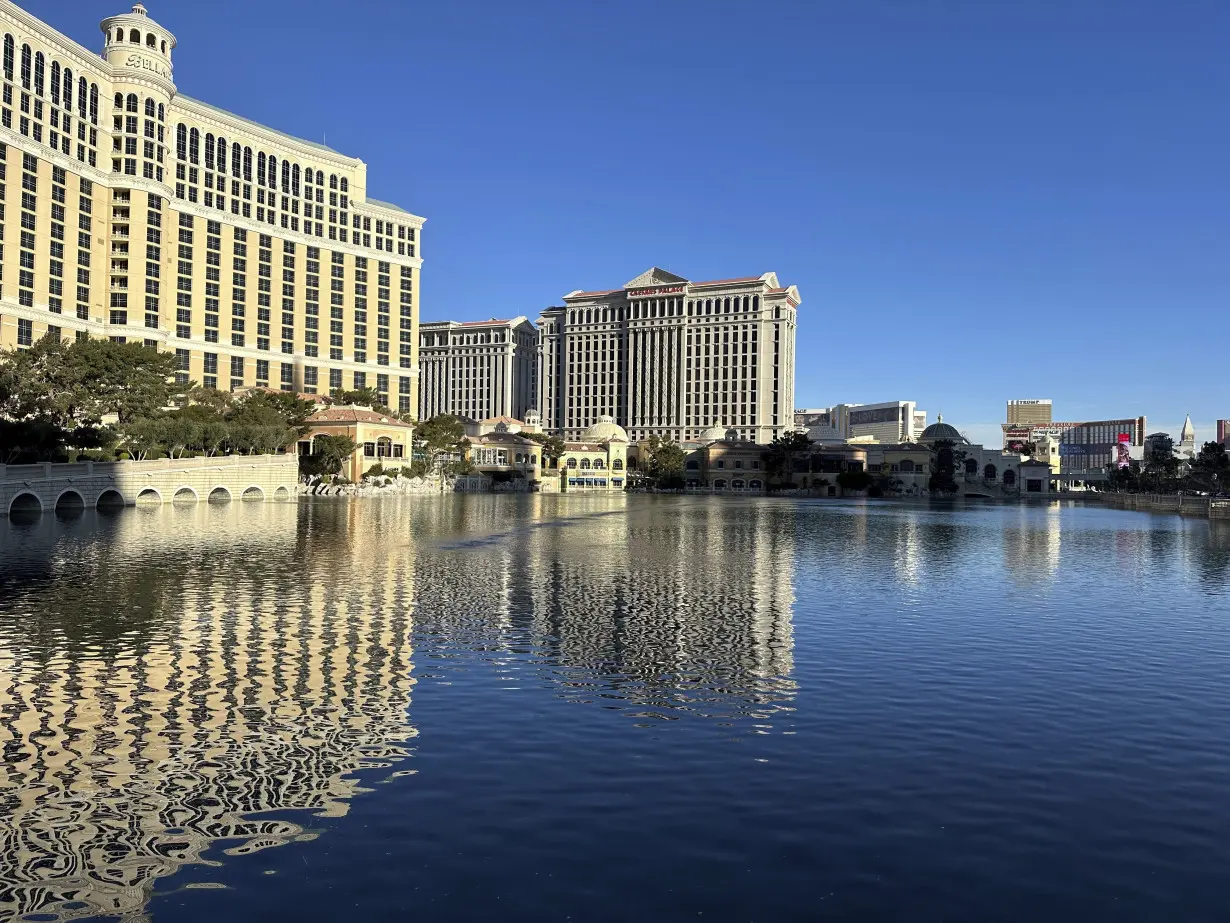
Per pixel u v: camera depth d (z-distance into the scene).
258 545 50.88
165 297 161.25
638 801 14.00
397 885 11.26
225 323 178.00
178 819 13.25
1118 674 22.67
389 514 86.50
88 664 22.41
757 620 30.03
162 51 163.75
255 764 15.55
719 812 13.60
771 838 12.70
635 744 16.75
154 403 102.94
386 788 14.48
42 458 84.56
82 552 45.88
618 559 48.75
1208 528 86.88
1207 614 32.31
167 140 163.38
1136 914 10.73
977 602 34.91
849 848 12.41
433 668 22.56
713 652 24.88
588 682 21.38
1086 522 97.88
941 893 11.18
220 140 178.25
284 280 189.88
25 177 135.00
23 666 22.17
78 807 13.66
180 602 31.42
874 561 50.44
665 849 12.32
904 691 20.83
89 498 80.38
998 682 21.72
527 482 196.75
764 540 64.56
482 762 15.73
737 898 10.99
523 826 13.03
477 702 19.53
